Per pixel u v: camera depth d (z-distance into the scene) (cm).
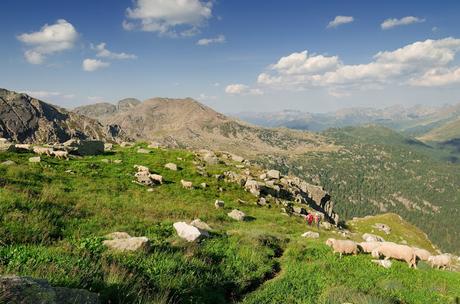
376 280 1722
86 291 804
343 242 2181
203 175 4534
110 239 1532
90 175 3469
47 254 1132
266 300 1356
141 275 1188
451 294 1617
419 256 2245
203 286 1302
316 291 1493
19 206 1762
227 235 2169
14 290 681
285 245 2269
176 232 1959
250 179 4903
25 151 4016
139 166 4109
